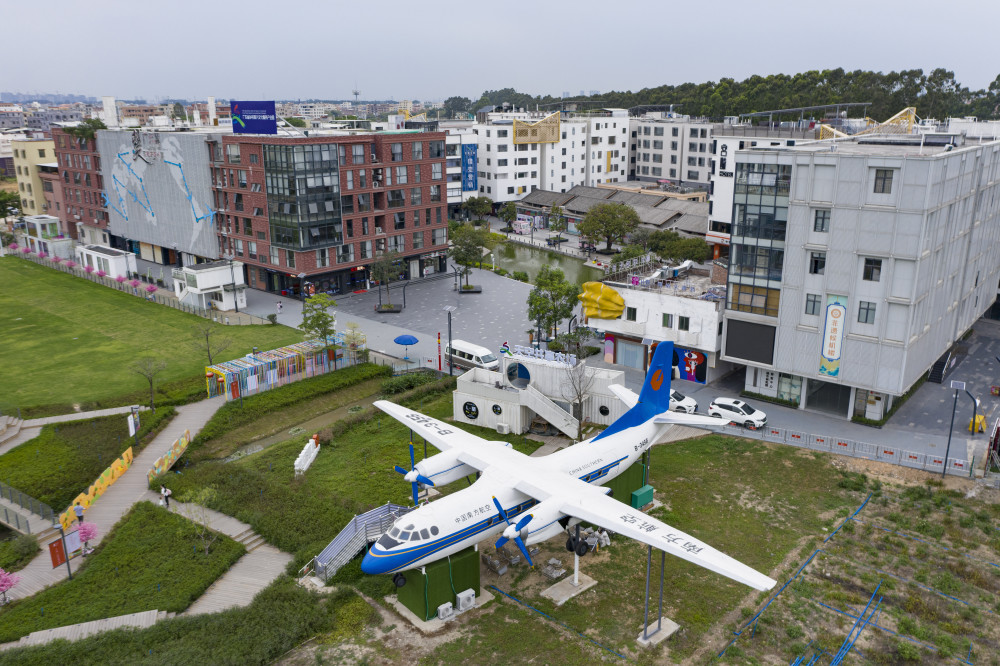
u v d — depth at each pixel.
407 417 53.53
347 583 42.72
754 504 50.62
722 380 73.12
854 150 61.38
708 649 36.88
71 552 44.44
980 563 43.25
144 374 67.88
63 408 67.75
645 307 72.69
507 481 42.75
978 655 36.03
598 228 132.38
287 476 56.06
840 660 35.88
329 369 78.56
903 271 55.78
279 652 36.91
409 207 113.38
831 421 63.03
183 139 112.75
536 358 66.94
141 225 129.25
